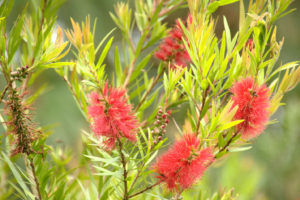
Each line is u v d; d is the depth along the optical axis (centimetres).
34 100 126
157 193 115
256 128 113
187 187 112
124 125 108
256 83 113
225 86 114
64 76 125
